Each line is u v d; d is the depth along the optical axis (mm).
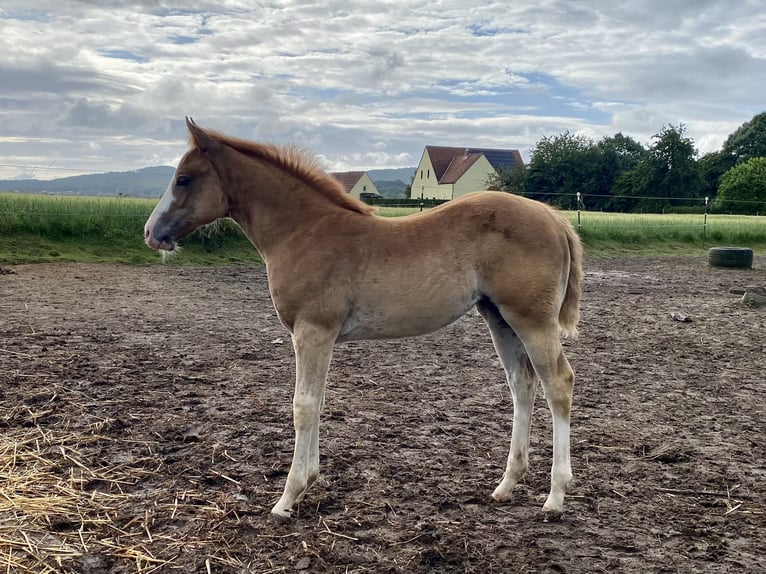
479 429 5332
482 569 3240
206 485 4109
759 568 3316
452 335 9203
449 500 3973
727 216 32688
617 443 5078
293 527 3596
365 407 5770
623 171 59562
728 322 10430
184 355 7324
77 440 4715
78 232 16266
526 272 3607
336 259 3582
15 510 3619
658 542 3572
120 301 10734
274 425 5188
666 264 19359
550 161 59656
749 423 5617
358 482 4203
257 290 12688
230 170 3824
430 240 3648
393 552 3371
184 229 3922
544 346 3656
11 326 8305
